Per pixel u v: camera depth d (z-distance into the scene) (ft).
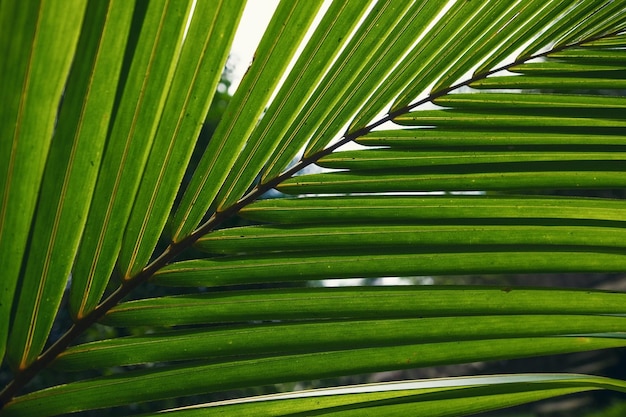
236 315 5.21
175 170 5.10
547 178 5.49
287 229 5.33
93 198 4.99
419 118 5.52
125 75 4.83
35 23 4.54
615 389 5.34
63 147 4.81
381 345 5.19
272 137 5.30
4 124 4.65
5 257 4.87
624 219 5.40
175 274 5.23
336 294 5.25
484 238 5.36
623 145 5.51
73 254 4.97
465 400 5.38
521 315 5.26
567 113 5.53
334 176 5.43
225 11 4.89
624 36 5.65
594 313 5.27
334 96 5.36
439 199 5.41
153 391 5.15
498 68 5.60
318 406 5.32
